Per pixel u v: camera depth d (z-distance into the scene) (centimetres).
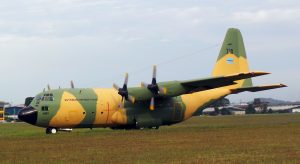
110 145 7106
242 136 8344
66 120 10425
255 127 11050
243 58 12706
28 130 12975
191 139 7919
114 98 10950
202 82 10650
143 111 11156
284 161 5275
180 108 11662
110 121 10919
